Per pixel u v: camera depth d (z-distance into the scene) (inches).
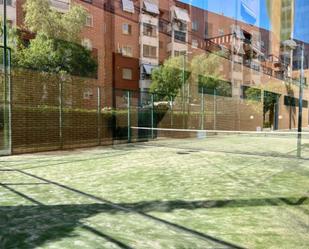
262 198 157.1
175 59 839.1
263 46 569.0
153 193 167.8
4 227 116.5
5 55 330.0
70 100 399.5
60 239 105.7
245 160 295.9
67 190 174.2
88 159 300.2
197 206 143.6
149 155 334.0
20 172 229.3
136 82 947.3
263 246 99.7
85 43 772.0
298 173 227.6
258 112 741.3
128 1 916.6
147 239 105.6
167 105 570.6
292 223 120.7
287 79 646.5
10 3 632.4
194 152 364.8
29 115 346.6
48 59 583.5
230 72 686.5
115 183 193.3
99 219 125.7
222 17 649.6
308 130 732.0
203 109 637.9
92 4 791.7
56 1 680.4
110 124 457.1
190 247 99.1
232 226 117.6
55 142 375.2
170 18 968.9
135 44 952.9
